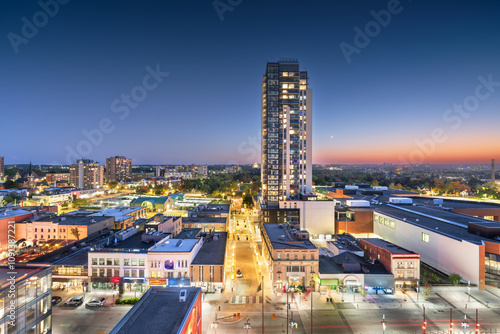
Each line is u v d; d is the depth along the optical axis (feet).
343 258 281.33
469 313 214.69
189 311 139.23
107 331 185.47
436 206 487.20
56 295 238.68
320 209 460.55
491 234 278.26
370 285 249.14
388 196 635.25
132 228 321.11
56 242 353.10
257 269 306.96
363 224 448.65
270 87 526.57
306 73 545.03
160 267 248.11
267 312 215.92
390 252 261.65
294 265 256.52
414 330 192.13
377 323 201.05
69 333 183.11
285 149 529.86
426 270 312.50
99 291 246.06
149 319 131.95
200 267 248.73
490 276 253.24
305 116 538.88
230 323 199.82
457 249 278.46
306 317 208.85
